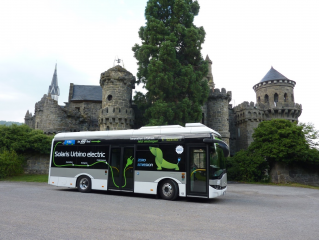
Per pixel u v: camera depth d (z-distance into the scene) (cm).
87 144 1373
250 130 3819
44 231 581
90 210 841
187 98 2411
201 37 2686
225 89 3453
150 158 1198
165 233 593
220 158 1134
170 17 2717
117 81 2736
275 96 4269
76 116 3334
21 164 2366
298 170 2184
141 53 2567
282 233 618
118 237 549
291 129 2161
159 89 2392
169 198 1132
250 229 649
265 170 2323
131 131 1289
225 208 967
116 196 1223
